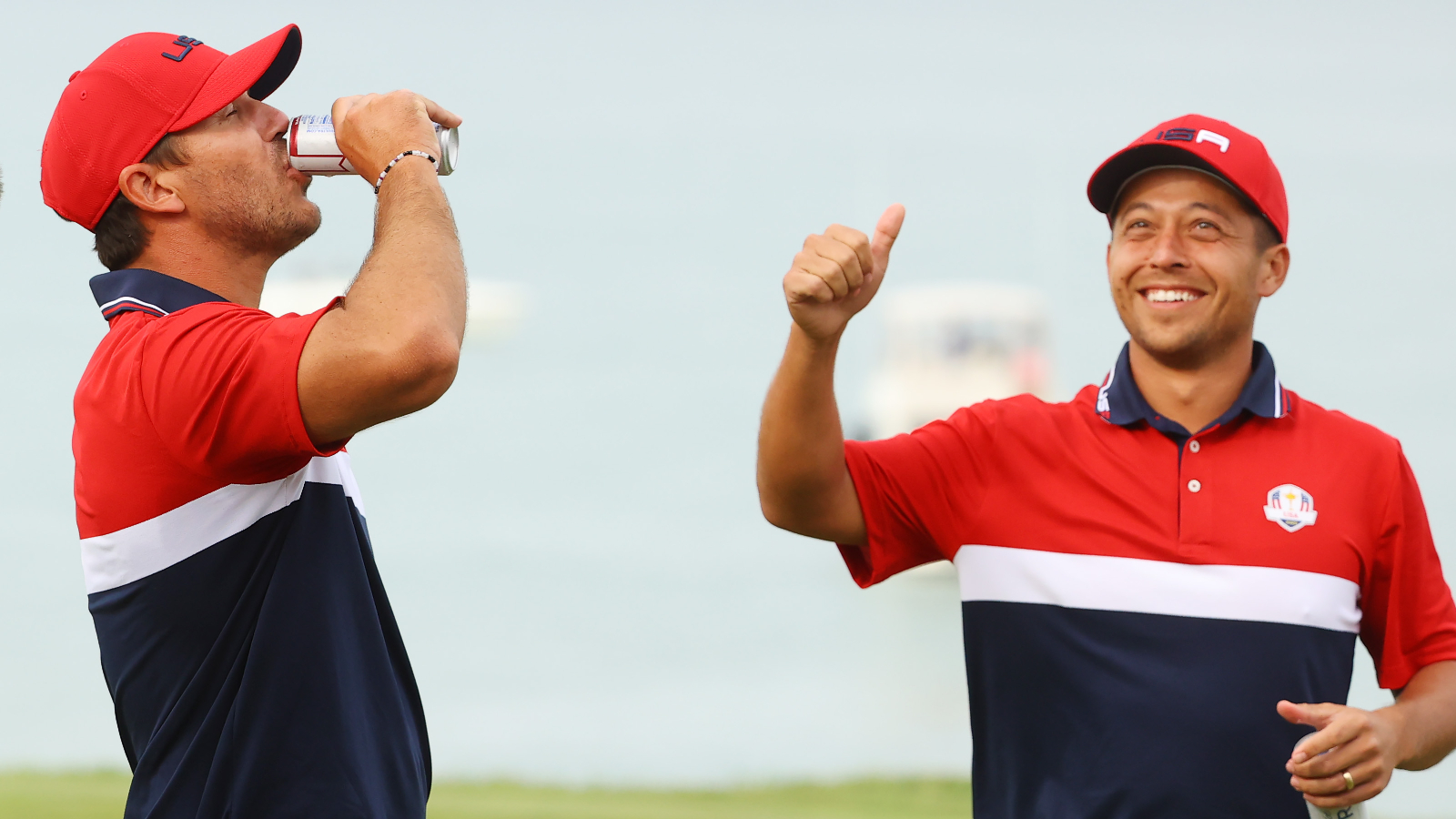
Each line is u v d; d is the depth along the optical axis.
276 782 8.84
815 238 9.42
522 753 57.12
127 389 8.89
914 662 77.06
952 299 129.25
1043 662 9.86
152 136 9.38
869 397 151.50
